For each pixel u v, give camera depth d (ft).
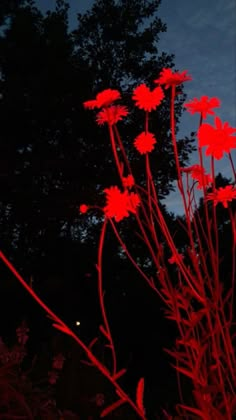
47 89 54.03
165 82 5.00
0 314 46.32
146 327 45.68
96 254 51.42
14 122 53.57
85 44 63.05
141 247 41.29
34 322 46.73
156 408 23.95
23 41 55.98
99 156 52.47
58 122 54.13
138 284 48.32
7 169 50.70
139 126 53.52
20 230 53.52
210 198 5.04
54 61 54.49
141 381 4.39
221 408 4.99
